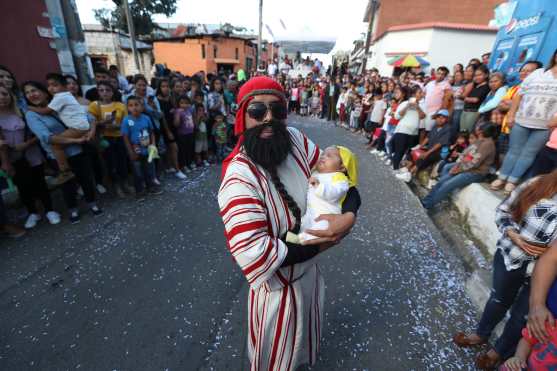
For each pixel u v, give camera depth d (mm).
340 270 2729
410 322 2174
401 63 11938
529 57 4547
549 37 4176
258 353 1263
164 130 4555
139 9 17594
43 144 3025
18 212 3510
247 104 1093
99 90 3697
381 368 1834
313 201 1135
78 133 3143
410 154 5688
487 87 4441
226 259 2811
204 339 1995
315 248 1043
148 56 17672
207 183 4645
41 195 3248
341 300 2373
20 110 3217
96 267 2654
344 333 2068
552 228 1330
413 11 14953
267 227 995
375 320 2186
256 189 1007
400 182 4977
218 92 5656
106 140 3793
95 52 16109
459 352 1940
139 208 3744
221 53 21391
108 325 2076
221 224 3430
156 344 1950
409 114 5188
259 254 907
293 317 1199
